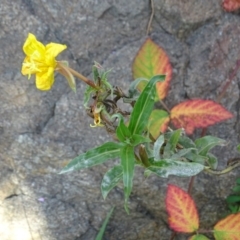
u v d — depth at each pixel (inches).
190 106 14.2
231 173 17.8
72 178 18.1
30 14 16.5
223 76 17.4
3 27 16.6
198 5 16.9
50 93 17.2
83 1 16.5
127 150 11.1
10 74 16.9
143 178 17.9
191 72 17.2
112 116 11.3
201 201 18.5
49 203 18.5
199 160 13.4
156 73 14.5
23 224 18.8
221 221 14.5
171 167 11.8
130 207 18.6
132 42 17.0
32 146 17.5
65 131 17.4
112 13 16.8
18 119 17.3
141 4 16.7
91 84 11.6
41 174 18.1
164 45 17.1
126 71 17.0
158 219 19.0
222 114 14.1
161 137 12.6
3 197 18.6
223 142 14.1
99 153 11.1
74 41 16.8
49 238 18.9
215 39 17.2
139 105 11.1
